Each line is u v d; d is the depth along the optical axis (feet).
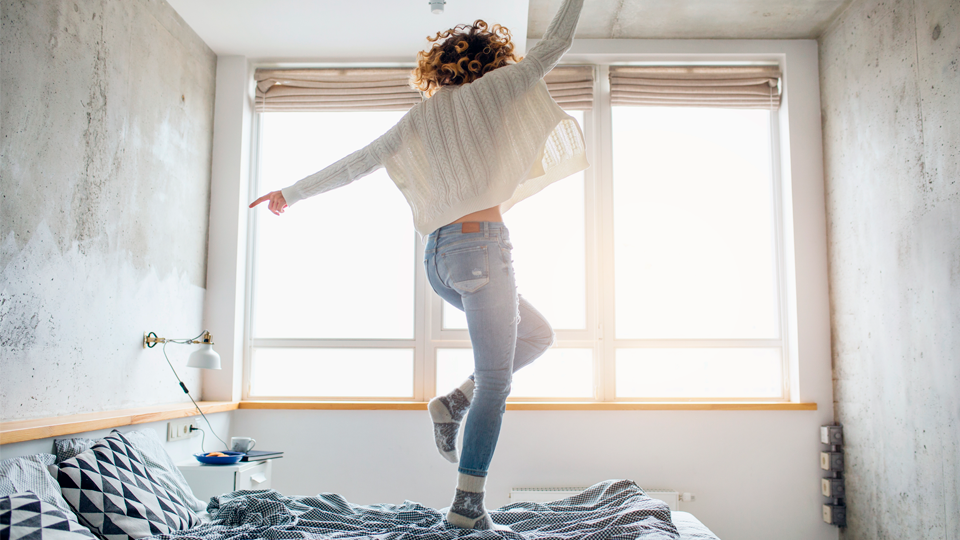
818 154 12.64
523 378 12.64
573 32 5.30
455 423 5.60
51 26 7.79
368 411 12.02
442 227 5.12
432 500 11.78
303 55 12.90
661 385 12.63
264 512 6.04
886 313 10.52
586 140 13.07
